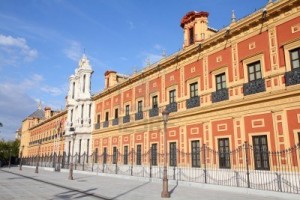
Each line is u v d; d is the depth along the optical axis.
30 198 12.84
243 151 16.78
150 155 25.03
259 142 16.09
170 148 23.09
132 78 29.47
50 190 16.34
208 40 20.19
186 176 20.59
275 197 13.13
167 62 24.47
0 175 31.03
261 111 16.14
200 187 17.53
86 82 41.78
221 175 17.80
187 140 21.38
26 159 66.12
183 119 22.05
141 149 26.92
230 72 18.53
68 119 46.12
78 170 34.78
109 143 33.28
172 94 24.09
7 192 15.08
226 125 18.23
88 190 16.19
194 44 21.64
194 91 21.67
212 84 19.84
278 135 15.09
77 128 39.78
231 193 14.80
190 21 24.20
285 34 15.43
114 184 19.89
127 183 20.69
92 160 35.84
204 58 20.84
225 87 18.95
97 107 38.31
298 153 13.98
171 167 22.41
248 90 16.98
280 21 15.77
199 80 21.03
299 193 12.68
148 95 27.02
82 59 44.12
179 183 19.34
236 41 18.34
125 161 29.38
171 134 23.16
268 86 15.95
